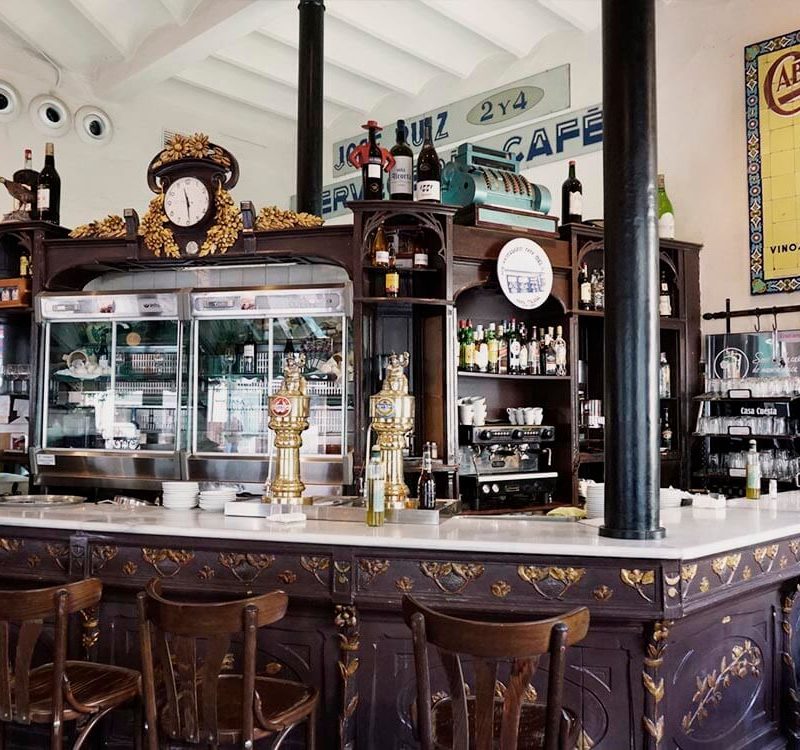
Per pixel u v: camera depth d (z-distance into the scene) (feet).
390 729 9.59
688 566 8.80
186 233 16.89
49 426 18.16
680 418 19.81
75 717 8.33
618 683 9.11
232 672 10.21
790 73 18.72
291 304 16.42
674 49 20.88
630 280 9.57
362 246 15.93
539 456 18.92
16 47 24.53
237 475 16.72
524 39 24.04
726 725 10.23
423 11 23.68
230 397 17.47
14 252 19.21
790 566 10.64
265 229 16.49
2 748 9.00
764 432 17.78
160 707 8.31
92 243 17.60
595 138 22.48
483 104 25.66
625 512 9.30
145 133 27.81
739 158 19.61
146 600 7.86
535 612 8.89
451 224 16.42
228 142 30.50
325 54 25.67
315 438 16.70
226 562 9.87
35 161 24.86
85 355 18.39
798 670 11.59
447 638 6.83
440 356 16.67
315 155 20.92
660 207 20.02
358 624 9.60
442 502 11.59
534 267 17.39
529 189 18.07
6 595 7.95
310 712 8.53
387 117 29.04
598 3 22.36
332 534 9.48
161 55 23.63
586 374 20.24
